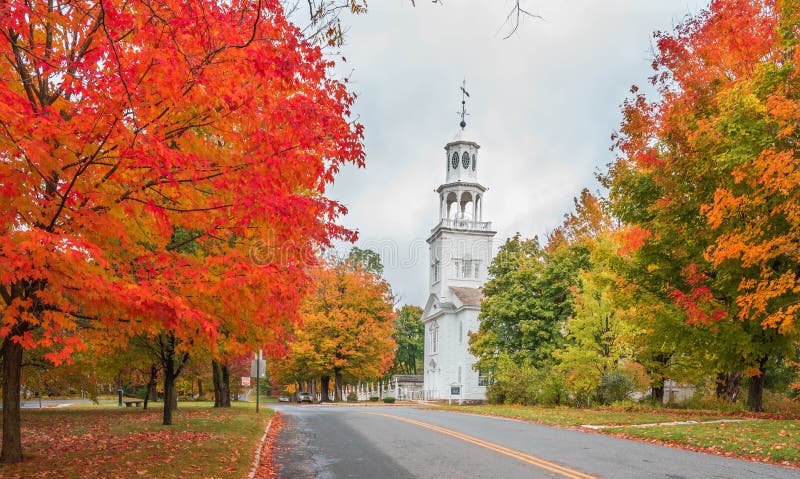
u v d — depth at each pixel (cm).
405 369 10000
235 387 5388
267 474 1009
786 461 1062
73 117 700
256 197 735
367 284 5250
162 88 688
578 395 2958
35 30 852
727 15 1631
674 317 1831
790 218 1244
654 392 2891
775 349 1895
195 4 687
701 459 1110
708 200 1636
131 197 777
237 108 754
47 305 855
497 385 3709
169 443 1270
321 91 875
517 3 641
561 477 938
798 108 1199
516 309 3550
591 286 2775
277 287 839
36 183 685
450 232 6294
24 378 2156
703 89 1645
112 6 649
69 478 842
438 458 1154
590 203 3409
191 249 1329
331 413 2642
